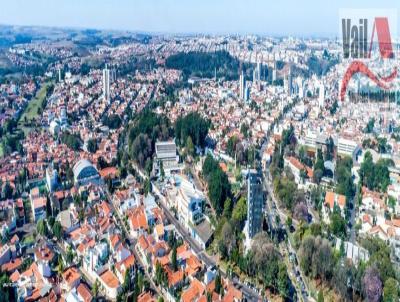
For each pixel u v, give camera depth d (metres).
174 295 181.88
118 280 192.25
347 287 185.00
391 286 174.25
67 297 176.00
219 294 179.12
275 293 189.00
